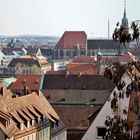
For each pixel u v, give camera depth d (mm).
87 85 173250
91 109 131250
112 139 27547
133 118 37562
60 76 181250
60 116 129750
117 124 27797
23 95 106000
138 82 27781
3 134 79625
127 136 27344
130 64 28438
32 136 94062
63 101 166375
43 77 181250
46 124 103125
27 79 180875
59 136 111938
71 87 173625
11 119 85688
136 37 27484
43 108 107375
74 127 116750
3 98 90312
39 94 113938
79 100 167375
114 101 28797
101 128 50938
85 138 51562
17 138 86125
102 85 172250
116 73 28453
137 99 40625
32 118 95500
